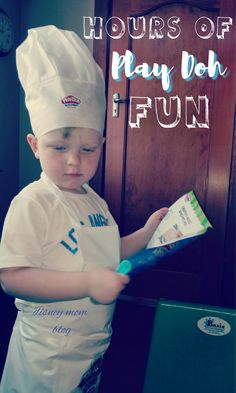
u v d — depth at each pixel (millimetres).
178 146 1967
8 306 1669
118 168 2035
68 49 603
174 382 792
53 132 561
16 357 649
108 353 1421
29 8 2135
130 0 1876
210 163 1938
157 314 826
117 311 1851
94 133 587
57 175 584
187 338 800
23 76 627
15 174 2279
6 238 557
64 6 2084
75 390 630
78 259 591
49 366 607
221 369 775
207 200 1972
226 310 806
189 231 506
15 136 2240
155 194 2041
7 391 661
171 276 2047
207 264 2002
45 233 579
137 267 491
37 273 540
